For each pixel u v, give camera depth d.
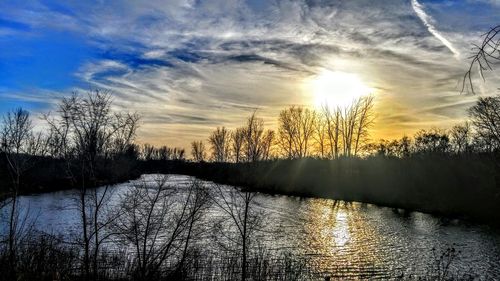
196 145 127.50
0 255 15.59
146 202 17.98
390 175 62.56
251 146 83.00
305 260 22.06
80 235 21.14
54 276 15.02
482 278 21.31
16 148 15.77
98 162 15.86
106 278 16.23
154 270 16.00
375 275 21.55
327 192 62.00
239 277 17.86
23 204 37.56
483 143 49.38
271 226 33.12
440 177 54.22
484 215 41.47
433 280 20.50
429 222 39.50
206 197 18.59
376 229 35.28
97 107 14.65
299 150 92.88
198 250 19.48
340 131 86.25
